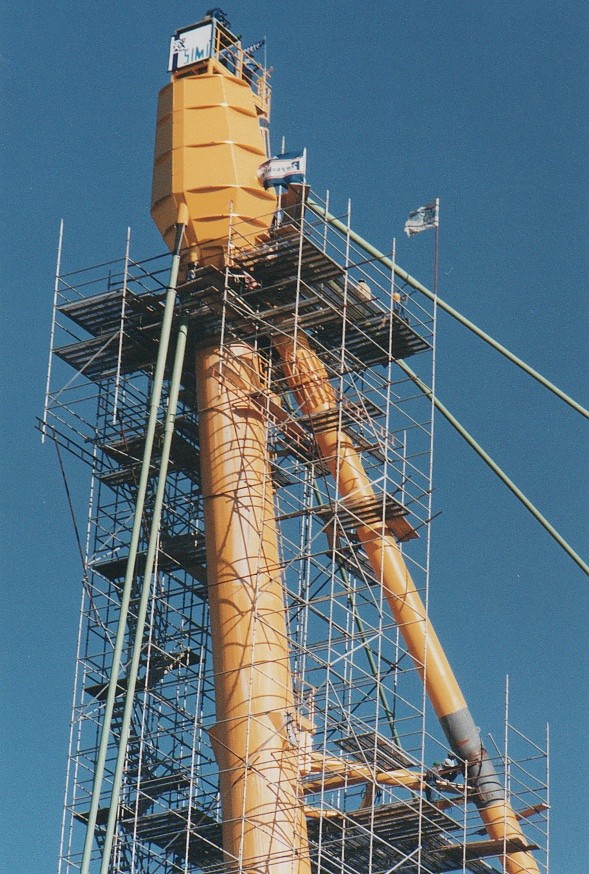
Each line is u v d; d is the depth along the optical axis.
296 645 64.88
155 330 69.00
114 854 65.44
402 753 66.19
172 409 65.81
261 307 69.06
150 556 63.69
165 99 72.00
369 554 67.75
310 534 66.69
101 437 69.81
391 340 69.12
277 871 62.22
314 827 66.75
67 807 64.56
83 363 70.56
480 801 66.38
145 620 66.62
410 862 68.31
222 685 64.75
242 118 71.19
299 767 63.72
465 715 67.06
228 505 66.62
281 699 64.44
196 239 69.25
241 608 65.25
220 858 68.06
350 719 64.38
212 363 68.38
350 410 67.94
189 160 70.06
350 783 65.06
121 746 61.03
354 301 69.38
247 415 67.75
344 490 67.44
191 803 63.56
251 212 69.50
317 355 68.81
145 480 64.31
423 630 67.12
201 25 73.50
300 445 69.12
